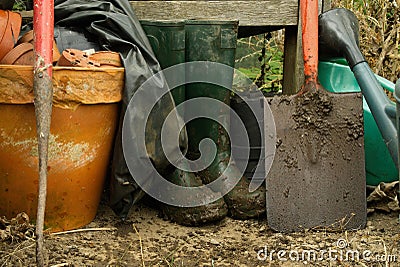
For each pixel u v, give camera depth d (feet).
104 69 6.63
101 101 6.68
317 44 7.77
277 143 7.54
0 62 6.78
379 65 10.41
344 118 7.55
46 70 5.76
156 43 7.84
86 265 6.19
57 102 6.44
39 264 5.40
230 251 6.71
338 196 7.41
